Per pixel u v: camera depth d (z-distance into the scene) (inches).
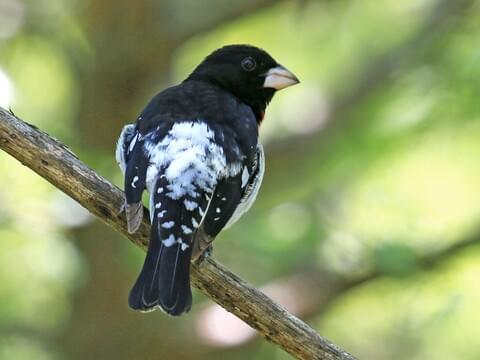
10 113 332.2
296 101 622.5
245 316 323.9
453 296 521.7
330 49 655.1
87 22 565.9
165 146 331.3
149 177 325.7
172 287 310.5
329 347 321.1
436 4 610.5
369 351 584.7
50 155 330.3
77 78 571.2
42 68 621.0
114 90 563.8
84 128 564.1
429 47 592.4
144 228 331.0
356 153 587.5
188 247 315.9
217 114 346.0
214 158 330.3
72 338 563.2
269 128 620.4
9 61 602.5
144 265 313.6
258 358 570.6
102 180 331.3
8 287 562.6
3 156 531.2
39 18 591.2
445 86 553.0
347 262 560.4
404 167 607.5
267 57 400.2
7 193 531.2
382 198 581.3
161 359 566.9
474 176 608.7
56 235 542.6
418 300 561.6
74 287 558.6
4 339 558.6
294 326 322.0
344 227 570.6
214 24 576.1
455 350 572.4
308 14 636.1
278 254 544.1
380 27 648.4
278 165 599.8
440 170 608.4
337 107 606.5
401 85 588.7
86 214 533.6
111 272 549.0
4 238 553.9
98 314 561.6
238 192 332.8
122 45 561.9
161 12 565.0
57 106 609.6
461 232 579.8
